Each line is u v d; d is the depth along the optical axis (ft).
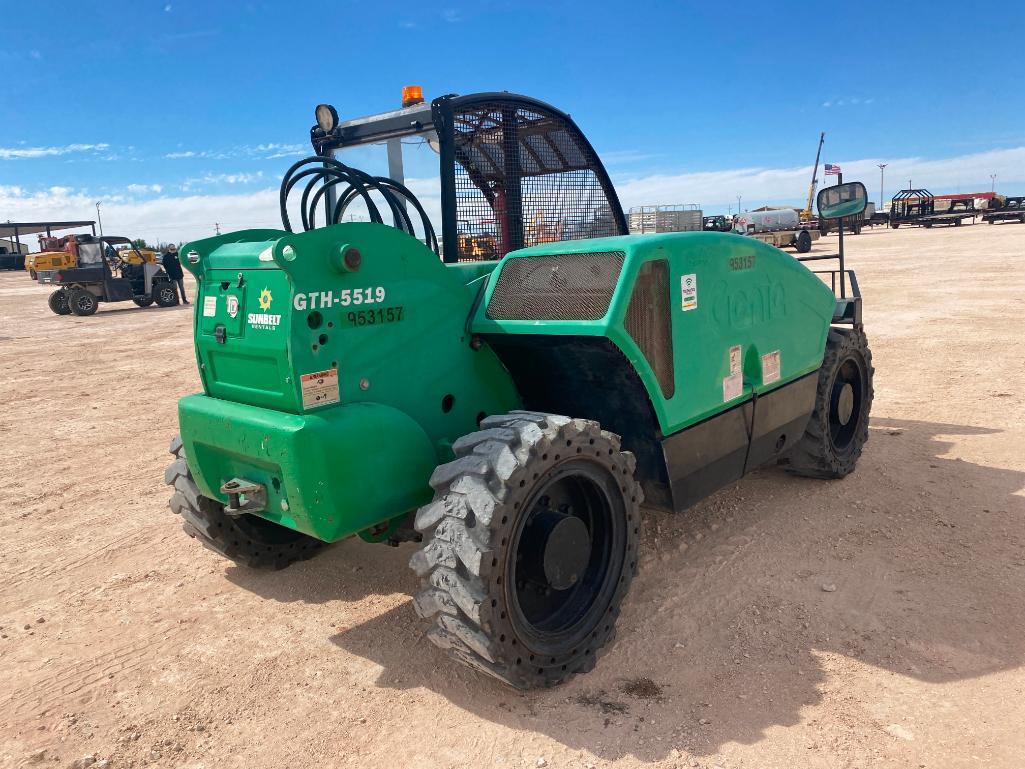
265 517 10.53
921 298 44.34
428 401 11.06
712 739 8.78
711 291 11.94
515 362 11.96
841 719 8.98
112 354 42.91
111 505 17.79
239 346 10.30
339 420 9.53
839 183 17.33
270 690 10.28
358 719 9.57
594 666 10.30
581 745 8.81
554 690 9.87
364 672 10.60
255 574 13.80
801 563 12.91
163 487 18.99
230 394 10.86
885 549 13.26
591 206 15.97
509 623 9.09
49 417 27.48
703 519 14.96
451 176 13.15
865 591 11.89
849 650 10.37
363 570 13.80
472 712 9.57
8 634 12.05
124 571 14.19
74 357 42.27
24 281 121.08
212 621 12.19
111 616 12.51
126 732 9.53
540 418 9.78
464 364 11.53
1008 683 9.50
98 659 11.23
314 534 9.67
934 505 14.99
